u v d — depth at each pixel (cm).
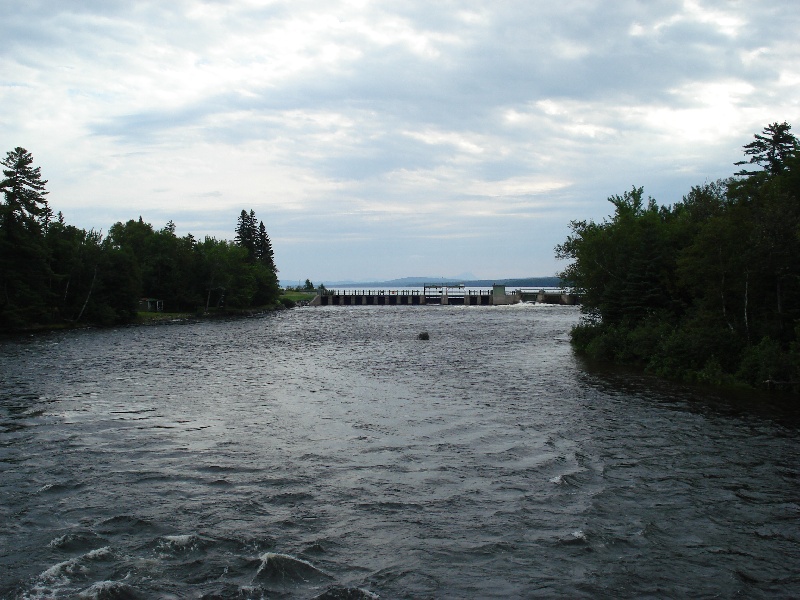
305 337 6581
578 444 2077
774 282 3378
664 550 1284
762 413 2516
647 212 5281
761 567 1212
